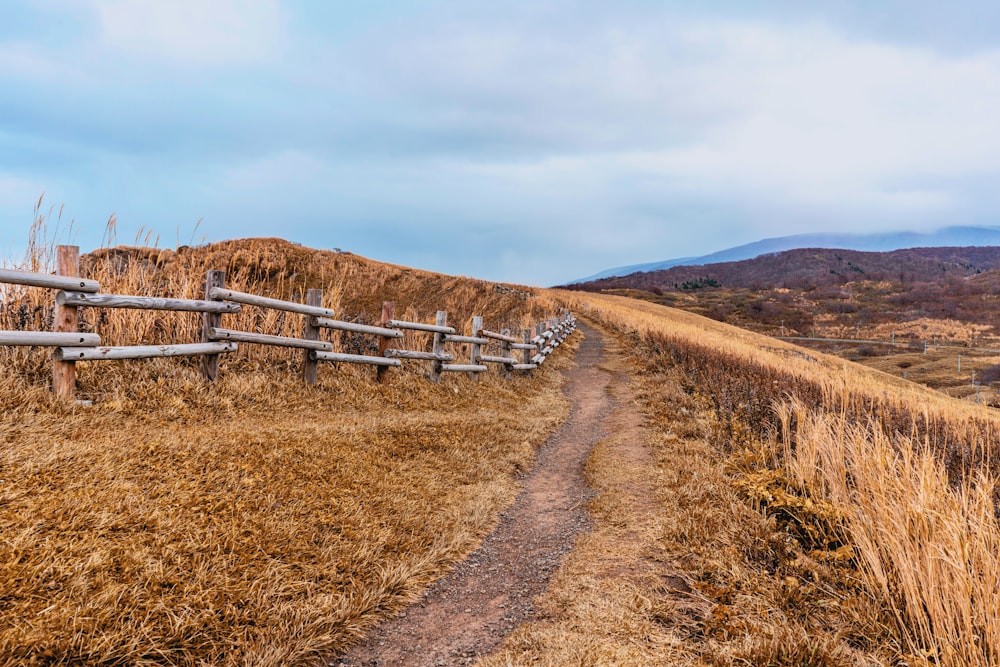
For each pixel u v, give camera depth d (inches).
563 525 201.5
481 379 433.1
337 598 129.0
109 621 98.1
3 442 145.9
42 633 89.6
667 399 416.8
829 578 147.1
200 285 284.0
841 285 6742.1
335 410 269.7
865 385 428.5
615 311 1406.3
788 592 136.7
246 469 167.9
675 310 2615.7
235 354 275.1
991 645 104.7
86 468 141.9
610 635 121.5
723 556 155.9
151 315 253.6
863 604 132.0
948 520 131.0
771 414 322.3
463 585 155.3
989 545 129.6
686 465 244.8
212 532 132.3
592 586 146.7
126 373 217.9
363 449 221.5
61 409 178.9
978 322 4498.0
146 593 107.0
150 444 164.4
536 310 1191.6
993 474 226.5
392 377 345.7
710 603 135.2
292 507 156.8
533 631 126.0
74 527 117.7
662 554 163.2
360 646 120.7
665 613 130.1
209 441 179.2
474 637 127.6
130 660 93.7
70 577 103.9
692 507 191.6
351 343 349.7
